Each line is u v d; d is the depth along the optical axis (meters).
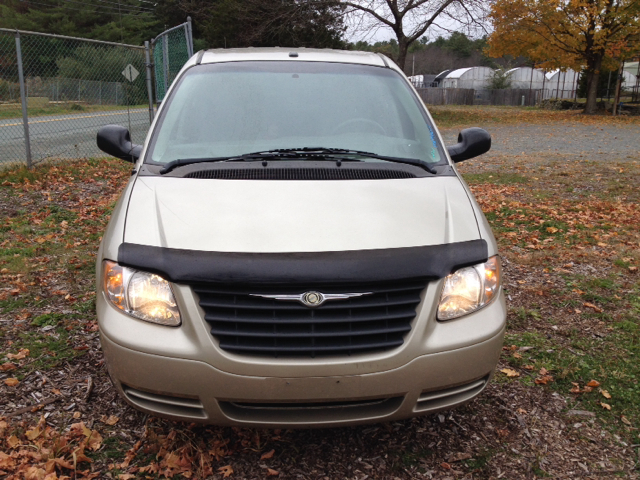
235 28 29.58
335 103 3.45
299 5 25.02
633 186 9.50
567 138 18.75
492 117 30.14
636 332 4.02
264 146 3.16
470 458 2.66
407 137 3.33
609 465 2.63
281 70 3.65
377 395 2.28
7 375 3.28
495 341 2.44
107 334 2.34
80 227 6.57
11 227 6.39
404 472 2.56
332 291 2.23
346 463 2.61
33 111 21.06
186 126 3.26
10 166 9.79
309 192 2.64
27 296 4.46
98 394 3.11
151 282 2.30
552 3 28.48
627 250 5.97
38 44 21.34
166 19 49.56
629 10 27.91
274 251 2.28
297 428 2.32
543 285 4.98
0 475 2.42
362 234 2.39
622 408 3.08
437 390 2.37
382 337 2.28
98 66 23.53
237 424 2.31
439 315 2.35
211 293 2.24
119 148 3.38
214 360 2.21
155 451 2.62
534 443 2.78
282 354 2.23
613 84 47.09
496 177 10.62
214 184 2.71
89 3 48.94
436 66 99.50
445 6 24.67
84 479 2.43
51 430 2.74
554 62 32.28
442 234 2.50
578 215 7.49
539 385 3.32
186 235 2.37
